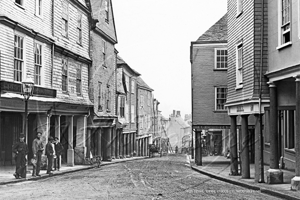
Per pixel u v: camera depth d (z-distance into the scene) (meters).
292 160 16.86
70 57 20.05
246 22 13.83
